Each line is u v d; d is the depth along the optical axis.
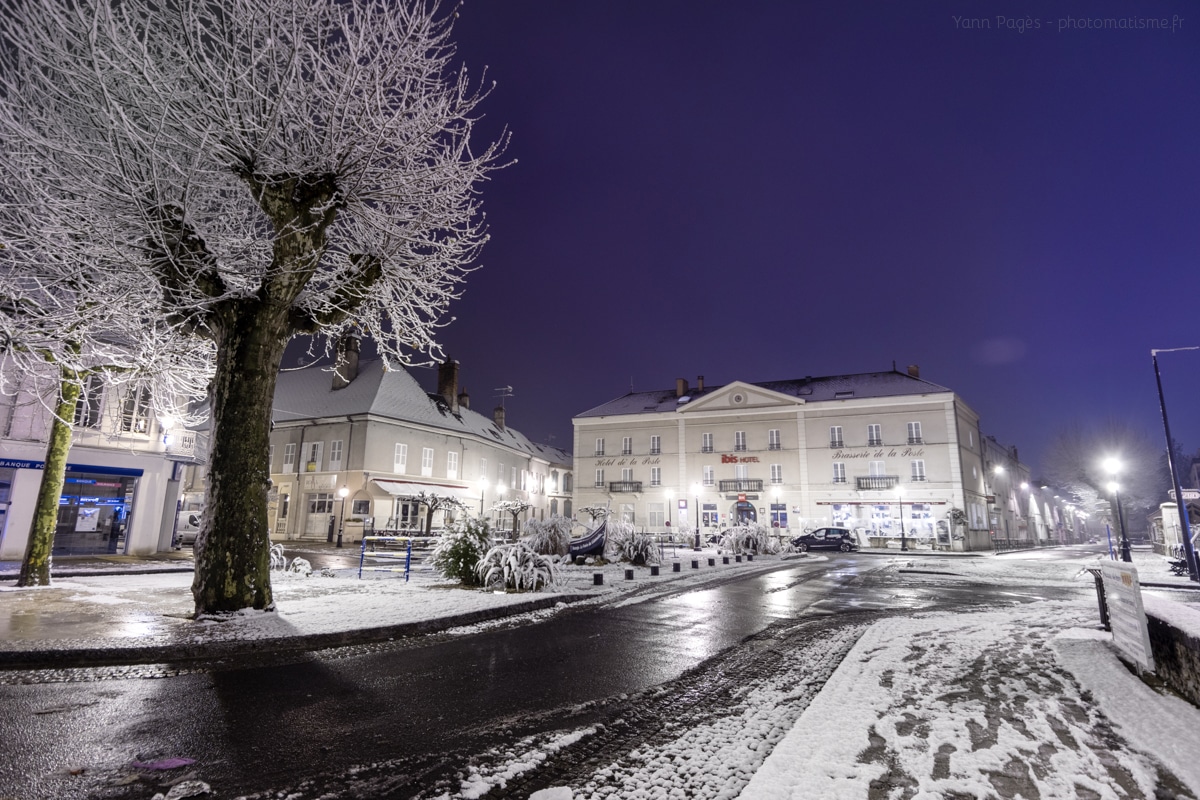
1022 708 4.61
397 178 9.49
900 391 43.78
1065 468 51.19
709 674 6.22
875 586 14.95
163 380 12.25
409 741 4.25
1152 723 4.18
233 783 3.56
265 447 8.77
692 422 48.44
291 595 10.88
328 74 9.17
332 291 9.76
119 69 7.57
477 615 9.27
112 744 4.14
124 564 16.80
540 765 3.86
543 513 59.34
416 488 37.34
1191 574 17.36
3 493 17.14
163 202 8.30
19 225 8.41
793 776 3.30
